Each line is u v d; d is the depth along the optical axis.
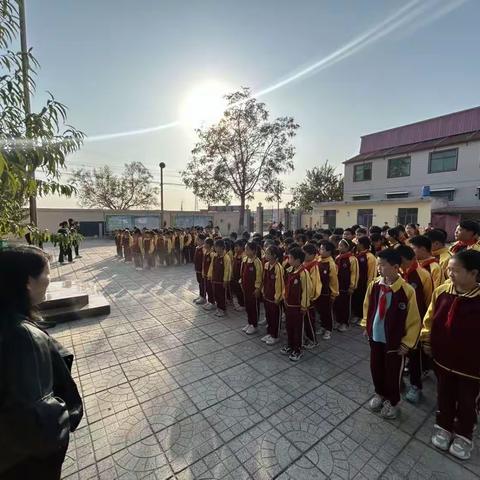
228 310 5.37
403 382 2.94
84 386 2.95
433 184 18.33
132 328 4.46
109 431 2.32
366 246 4.70
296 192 29.45
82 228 19.72
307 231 7.61
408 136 20.98
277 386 2.95
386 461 2.04
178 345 3.88
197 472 1.95
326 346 3.89
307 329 3.84
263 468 1.98
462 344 1.98
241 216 16.38
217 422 2.42
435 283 2.97
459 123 18.53
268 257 3.88
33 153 1.60
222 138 15.48
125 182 25.27
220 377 3.11
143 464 2.02
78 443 2.20
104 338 4.09
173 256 10.22
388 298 2.42
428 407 2.65
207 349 3.76
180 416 2.50
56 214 18.86
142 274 8.69
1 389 0.97
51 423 1.02
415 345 2.34
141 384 2.98
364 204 17.53
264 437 2.26
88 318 4.88
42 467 1.12
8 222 1.84
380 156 20.84
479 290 1.94
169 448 2.15
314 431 2.32
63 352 1.35
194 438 2.25
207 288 5.43
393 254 2.38
